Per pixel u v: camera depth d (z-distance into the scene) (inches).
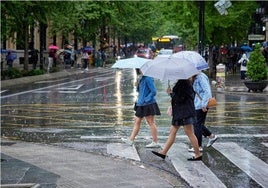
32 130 761.6
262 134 714.2
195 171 494.0
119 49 4628.4
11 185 422.3
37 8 2015.3
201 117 583.8
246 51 2269.9
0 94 1398.9
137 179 448.1
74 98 1267.2
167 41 4217.5
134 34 4975.4
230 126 787.4
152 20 3841.0
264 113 948.6
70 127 786.8
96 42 3663.9
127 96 1299.2
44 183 433.4
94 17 2753.4
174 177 469.1
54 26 2539.4
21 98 1286.9
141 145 631.2
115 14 3036.4
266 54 2358.5
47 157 546.0
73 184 430.3
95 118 887.1
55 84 1763.0
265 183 449.4
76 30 2864.2
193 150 580.7
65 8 2228.1
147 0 3641.7
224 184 446.6
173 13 1995.6
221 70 1503.4
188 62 531.2
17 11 1870.1
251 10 2050.9
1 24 1841.8
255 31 3056.1
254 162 535.8
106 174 466.9
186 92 531.5
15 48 2915.8
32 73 2118.6
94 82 1843.0
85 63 2906.0
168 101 1163.9
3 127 793.6
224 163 530.9
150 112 609.6
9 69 2038.6
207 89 577.9
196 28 1925.4
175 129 541.0
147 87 609.6
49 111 1000.2
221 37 1987.0
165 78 523.5
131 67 605.3
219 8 1476.4
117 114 938.1
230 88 1497.3
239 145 633.0
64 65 2940.5
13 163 513.0
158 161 538.6
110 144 638.5
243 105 1087.0
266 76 1387.8
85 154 565.0
